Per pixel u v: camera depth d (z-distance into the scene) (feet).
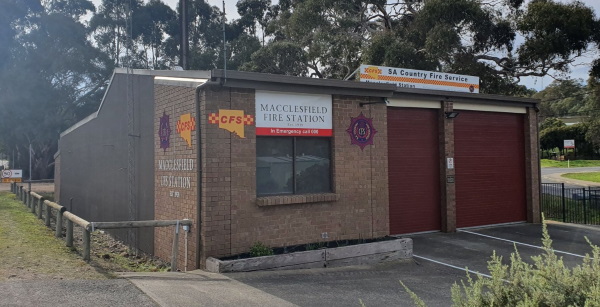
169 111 34.04
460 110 45.52
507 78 96.63
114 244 43.68
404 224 41.57
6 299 18.89
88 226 26.58
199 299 20.52
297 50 104.88
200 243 28.84
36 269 24.18
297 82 31.19
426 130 43.21
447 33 83.41
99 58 146.72
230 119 29.43
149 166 37.70
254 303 20.63
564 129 196.75
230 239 29.14
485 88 93.40
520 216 49.16
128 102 41.55
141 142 39.45
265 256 27.71
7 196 80.89
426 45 86.07
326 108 33.58
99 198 53.06
